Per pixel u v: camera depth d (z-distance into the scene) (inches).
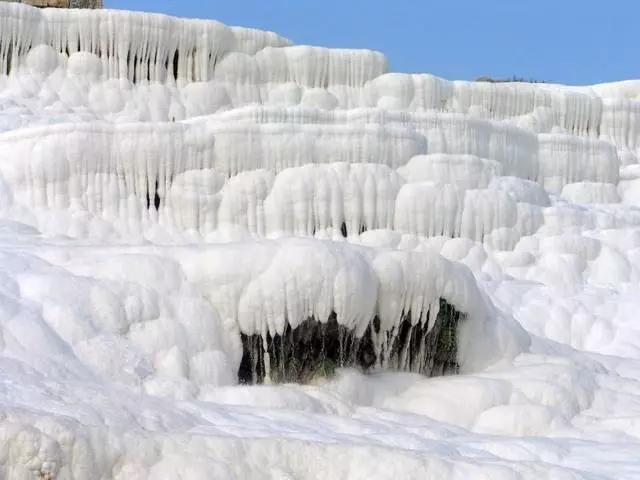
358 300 394.6
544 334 522.3
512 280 568.1
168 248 396.5
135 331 358.0
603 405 399.9
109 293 359.9
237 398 343.6
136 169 527.5
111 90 681.6
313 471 251.4
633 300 551.5
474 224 588.1
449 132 661.3
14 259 371.9
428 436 326.0
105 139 523.8
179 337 365.1
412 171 602.2
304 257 387.2
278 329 386.6
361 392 391.2
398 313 416.8
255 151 554.6
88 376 327.6
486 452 301.7
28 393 277.6
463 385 390.9
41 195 511.5
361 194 561.3
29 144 516.4
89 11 686.5
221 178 546.9
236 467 245.0
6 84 657.0
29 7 674.2
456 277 434.3
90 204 518.0
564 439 338.6
